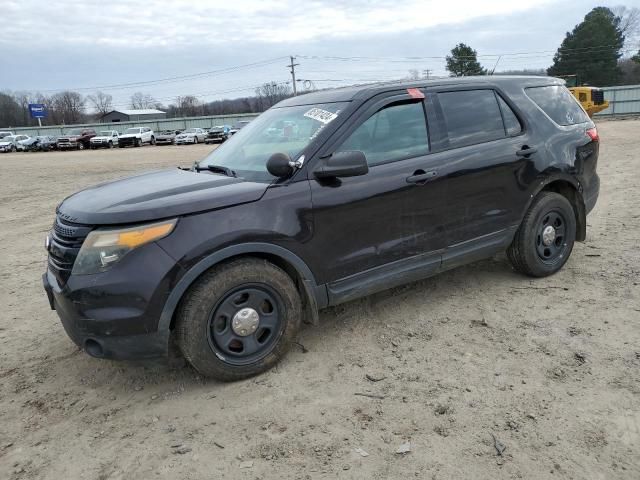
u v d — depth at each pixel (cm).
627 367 323
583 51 6512
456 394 306
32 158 3278
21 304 505
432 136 397
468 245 416
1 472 264
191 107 10600
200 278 312
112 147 4459
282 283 335
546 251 471
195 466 260
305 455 263
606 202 805
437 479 242
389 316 417
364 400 306
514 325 389
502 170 423
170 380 342
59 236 319
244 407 306
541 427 273
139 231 294
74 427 299
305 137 363
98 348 302
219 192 319
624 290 438
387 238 373
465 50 6512
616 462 246
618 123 3462
